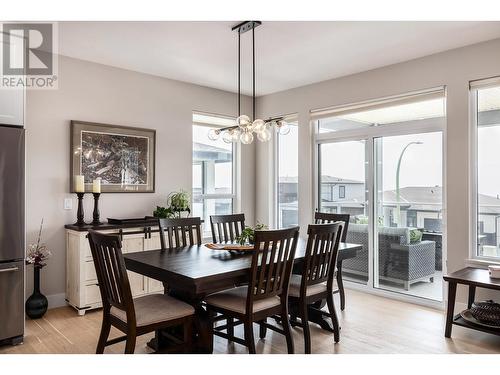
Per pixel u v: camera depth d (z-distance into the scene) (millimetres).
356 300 4023
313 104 4797
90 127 3918
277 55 3734
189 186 4781
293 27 3078
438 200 3824
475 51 3445
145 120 4375
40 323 3281
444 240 3709
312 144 4891
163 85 4535
